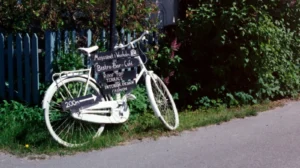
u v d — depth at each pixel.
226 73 8.17
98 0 7.53
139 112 7.30
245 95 8.12
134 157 6.10
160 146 6.41
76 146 6.22
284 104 8.24
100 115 6.49
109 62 6.53
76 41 7.36
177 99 8.23
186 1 9.24
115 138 6.49
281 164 6.00
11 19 7.97
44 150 6.15
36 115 6.89
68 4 7.51
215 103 8.04
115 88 6.59
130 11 7.72
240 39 7.92
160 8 9.30
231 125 7.19
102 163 5.94
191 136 6.75
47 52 7.15
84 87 6.49
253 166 5.94
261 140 6.66
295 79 8.60
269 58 8.02
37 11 7.45
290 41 8.48
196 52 8.17
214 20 7.91
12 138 6.38
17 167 5.82
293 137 6.77
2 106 7.17
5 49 7.33
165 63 8.10
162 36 8.20
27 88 7.22
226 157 6.15
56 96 6.48
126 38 7.74
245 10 7.78
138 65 6.81
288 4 8.34
